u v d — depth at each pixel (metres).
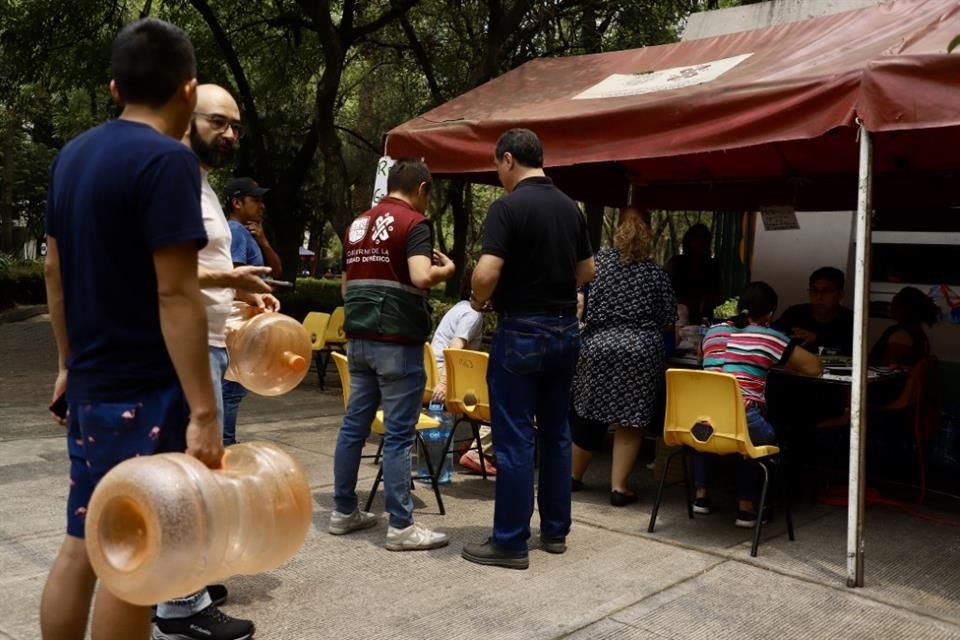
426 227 4.15
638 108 4.84
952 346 7.07
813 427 5.63
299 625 3.36
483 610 3.57
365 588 3.78
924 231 7.27
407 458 4.25
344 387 4.89
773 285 8.27
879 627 3.52
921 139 5.81
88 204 2.21
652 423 5.96
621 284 5.14
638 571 4.11
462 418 5.59
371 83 18.56
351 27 14.30
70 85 15.19
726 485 5.95
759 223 8.35
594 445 5.58
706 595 3.82
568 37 14.82
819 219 8.02
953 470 6.02
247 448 2.60
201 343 2.23
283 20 14.41
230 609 3.50
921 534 4.88
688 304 7.18
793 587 3.95
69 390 2.34
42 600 2.42
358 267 4.23
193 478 2.19
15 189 30.02
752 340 4.75
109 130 2.29
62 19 13.63
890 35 4.59
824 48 4.87
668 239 25.38
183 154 2.22
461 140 5.70
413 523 4.33
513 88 6.41
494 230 3.97
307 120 17.75
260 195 4.67
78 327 2.29
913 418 5.85
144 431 2.29
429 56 16.03
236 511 2.35
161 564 2.13
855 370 3.96
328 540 4.41
